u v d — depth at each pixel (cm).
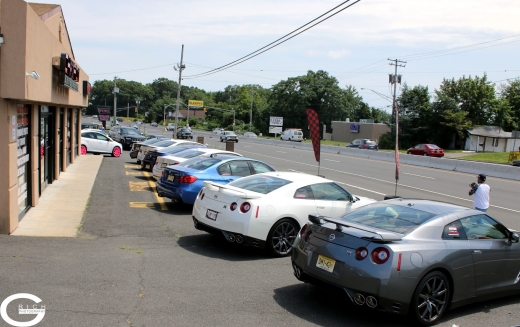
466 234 584
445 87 7581
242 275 683
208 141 6406
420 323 527
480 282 582
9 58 763
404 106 6894
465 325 546
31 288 561
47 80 977
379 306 504
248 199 771
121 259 714
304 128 10825
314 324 519
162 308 528
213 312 529
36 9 1372
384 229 562
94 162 2198
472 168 3062
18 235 820
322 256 553
